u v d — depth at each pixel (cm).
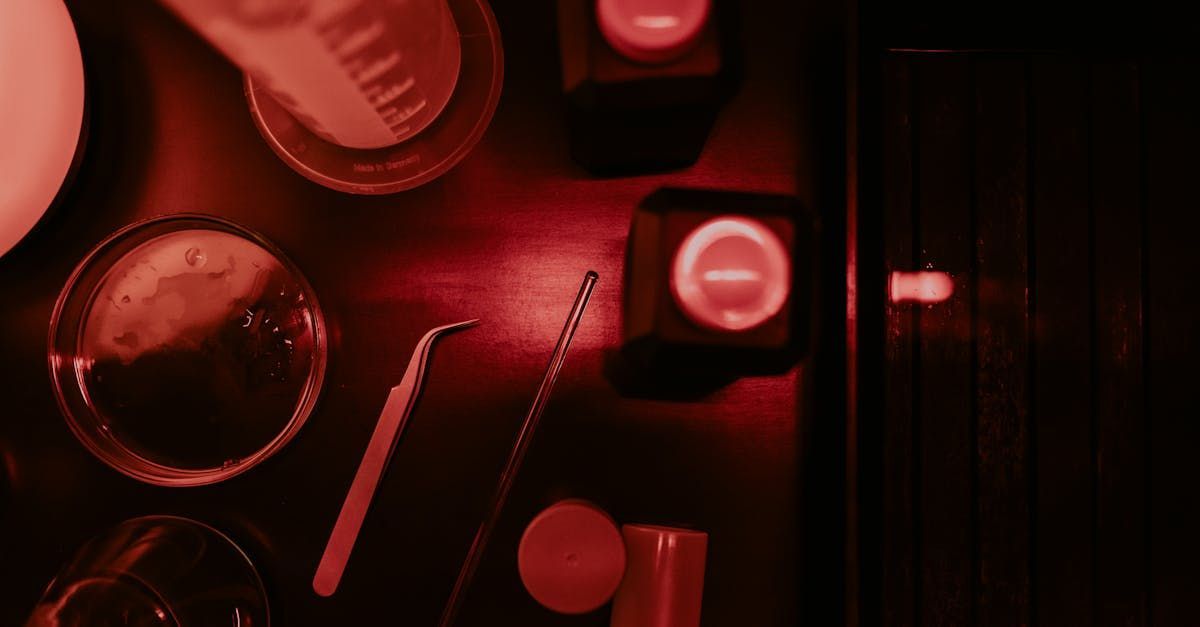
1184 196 39
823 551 39
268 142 39
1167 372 38
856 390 35
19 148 35
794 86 40
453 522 40
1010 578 38
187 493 40
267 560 40
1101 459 38
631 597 37
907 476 38
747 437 39
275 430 40
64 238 40
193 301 40
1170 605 38
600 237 40
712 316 31
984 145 39
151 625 38
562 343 38
